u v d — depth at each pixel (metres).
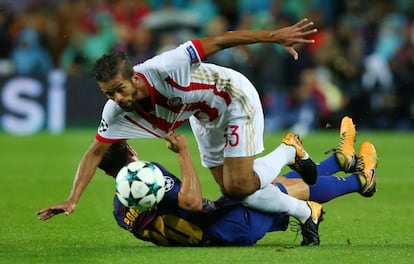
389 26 69.06
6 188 38.88
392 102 66.38
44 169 45.59
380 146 57.56
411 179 43.03
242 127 25.17
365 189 27.89
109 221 30.55
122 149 24.78
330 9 74.56
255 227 24.86
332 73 66.12
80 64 68.88
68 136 62.31
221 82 24.98
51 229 28.84
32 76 65.38
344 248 24.89
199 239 24.80
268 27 70.06
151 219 24.41
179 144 24.00
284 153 25.83
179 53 23.62
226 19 75.38
